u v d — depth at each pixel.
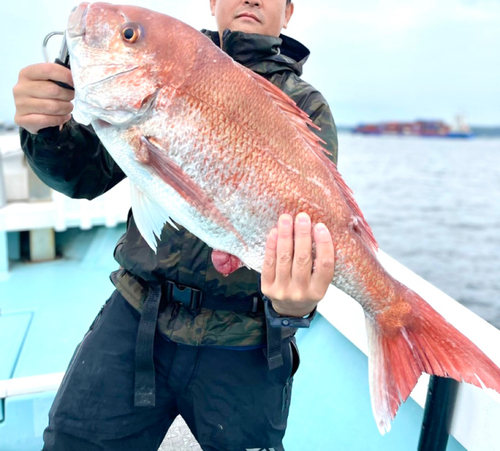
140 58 1.03
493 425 1.51
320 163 1.13
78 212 3.74
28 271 3.58
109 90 1.04
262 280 1.06
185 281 1.33
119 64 1.03
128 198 3.87
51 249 3.79
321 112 1.37
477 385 1.10
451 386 1.56
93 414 1.35
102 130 1.08
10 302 3.09
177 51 1.04
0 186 3.55
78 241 3.99
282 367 1.43
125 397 1.36
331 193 1.13
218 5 1.57
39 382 1.95
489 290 24.83
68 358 2.51
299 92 1.40
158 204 1.10
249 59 1.43
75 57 1.05
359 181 36.06
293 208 1.09
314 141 1.15
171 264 1.33
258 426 1.42
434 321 1.18
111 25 1.03
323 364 2.41
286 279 1.04
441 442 1.60
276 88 1.13
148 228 1.14
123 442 1.38
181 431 1.94
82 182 1.35
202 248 1.32
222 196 1.07
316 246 1.03
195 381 1.40
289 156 1.10
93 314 2.99
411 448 1.86
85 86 1.04
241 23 1.51
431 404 1.59
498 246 27.22
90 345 1.43
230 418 1.40
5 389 1.90
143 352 1.33
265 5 1.50
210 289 1.33
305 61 1.62
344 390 2.23
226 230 1.09
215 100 1.05
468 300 24.48
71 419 1.34
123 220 3.88
